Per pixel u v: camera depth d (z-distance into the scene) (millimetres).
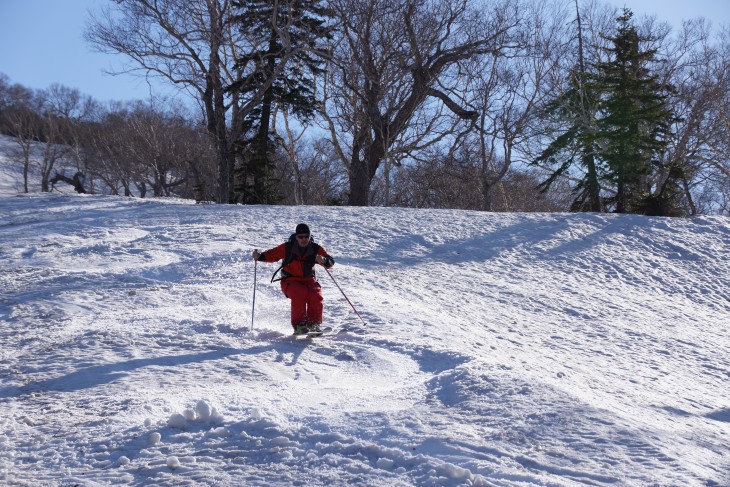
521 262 15891
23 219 21438
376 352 7492
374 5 35656
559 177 44656
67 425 5090
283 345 7801
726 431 5613
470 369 6328
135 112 64625
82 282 11164
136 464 4270
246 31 36656
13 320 8977
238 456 4363
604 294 13742
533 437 4496
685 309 13477
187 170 63219
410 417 4992
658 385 7891
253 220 19375
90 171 69625
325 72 38625
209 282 11258
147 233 17438
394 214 20938
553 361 8438
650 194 36094
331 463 4168
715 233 19594
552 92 41219
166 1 33594
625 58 38188
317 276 11984
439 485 3768
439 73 38406
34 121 80188
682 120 41125
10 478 4082
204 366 6793
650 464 4020
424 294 11789
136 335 8000
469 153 45969
